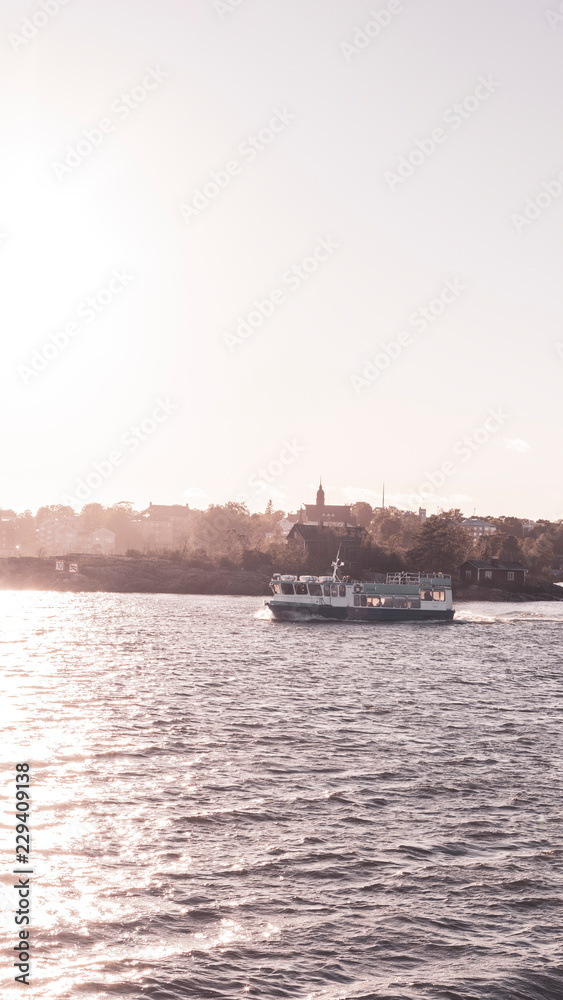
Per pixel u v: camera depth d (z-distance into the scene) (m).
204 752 32.97
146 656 65.50
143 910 18.97
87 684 49.66
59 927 18.06
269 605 101.44
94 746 33.19
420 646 80.62
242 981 16.22
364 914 19.16
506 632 99.19
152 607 132.00
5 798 26.00
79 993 15.62
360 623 101.69
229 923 18.52
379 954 17.41
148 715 40.16
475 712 44.25
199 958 17.03
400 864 22.05
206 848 22.72
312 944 17.72
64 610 122.06
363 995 15.88
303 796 27.55
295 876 21.09
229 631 89.81
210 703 44.31
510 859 22.53
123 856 21.94
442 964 17.09
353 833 24.22
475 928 18.66
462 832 24.52
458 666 65.62
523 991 16.19
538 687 54.88
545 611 150.75
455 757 33.50
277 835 23.88
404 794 28.08
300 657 68.25
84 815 24.86
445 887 20.69
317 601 101.62
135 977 16.23
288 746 34.56
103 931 17.97
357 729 38.59
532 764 32.56
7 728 35.72
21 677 51.66
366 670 61.25
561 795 28.33
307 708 43.88
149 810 25.55
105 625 95.25
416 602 104.44
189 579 187.50
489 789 28.88
